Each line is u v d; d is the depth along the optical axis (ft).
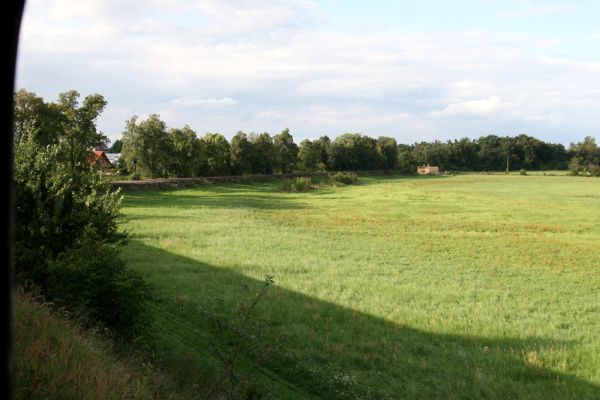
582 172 499.92
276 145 345.92
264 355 31.07
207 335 30.96
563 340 42.39
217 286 53.57
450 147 617.21
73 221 34.55
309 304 49.21
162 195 182.60
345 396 30.91
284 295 51.96
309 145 380.78
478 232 111.96
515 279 66.28
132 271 33.24
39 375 20.21
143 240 83.41
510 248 90.74
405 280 62.90
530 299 55.93
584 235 110.32
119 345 29.55
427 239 99.45
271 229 104.47
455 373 35.04
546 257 82.58
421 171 527.40
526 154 641.81
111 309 31.30
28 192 33.96
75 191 39.73
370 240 96.12
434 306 51.57
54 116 140.97
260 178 287.07
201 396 26.40
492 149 636.89
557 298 56.80
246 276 59.77
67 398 19.77
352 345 39.29
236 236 92.17
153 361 29.84
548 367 36.70
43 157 37.14
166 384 25.61
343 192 239.71
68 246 34.32
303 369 33.73
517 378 34.96
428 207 168.45
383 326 44.42
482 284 62.49
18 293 28.81
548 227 120.47
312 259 72.84
